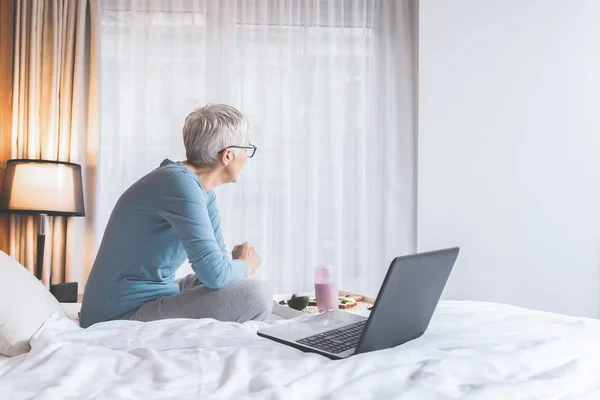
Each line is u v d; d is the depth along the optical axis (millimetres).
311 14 3250
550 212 3240
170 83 3084
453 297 3168
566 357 1003
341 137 3248
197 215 1655
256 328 1311
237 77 3195
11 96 2891
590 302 3240
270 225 3172
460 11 3244
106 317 1717
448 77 3219
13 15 2902
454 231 3188
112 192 3053
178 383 831
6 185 2584
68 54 2936
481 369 898
